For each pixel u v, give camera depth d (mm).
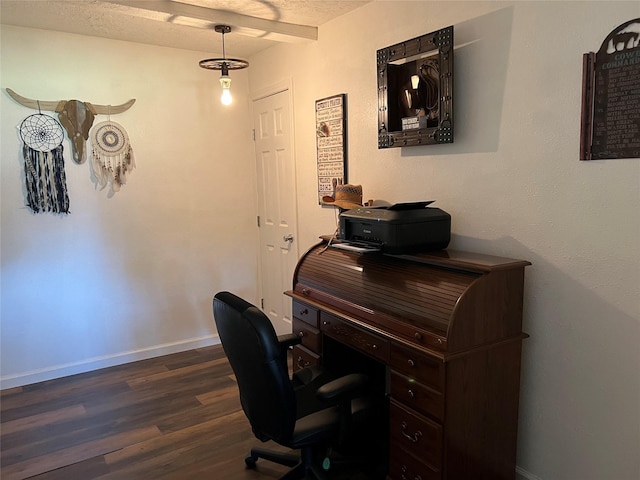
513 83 1884
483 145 2029
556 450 1882
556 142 1763
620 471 1688
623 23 1536
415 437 1798
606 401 1703
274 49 3443
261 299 4066
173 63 3496
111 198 3354
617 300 1637
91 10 2641
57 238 3189
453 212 2203
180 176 3617
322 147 3039
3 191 2990
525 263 1809
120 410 2779
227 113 3783
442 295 1752
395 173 2518
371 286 2076
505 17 1886
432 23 2201
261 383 1630
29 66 2984
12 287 3076
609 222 1635
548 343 1863
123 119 3338
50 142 3092
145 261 3539
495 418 1829
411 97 2279
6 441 2463
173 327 3715
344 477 2127
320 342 2359
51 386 3119
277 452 2189
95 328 3387
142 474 2180
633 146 1546
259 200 3906
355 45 2682
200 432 2527
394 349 1870
